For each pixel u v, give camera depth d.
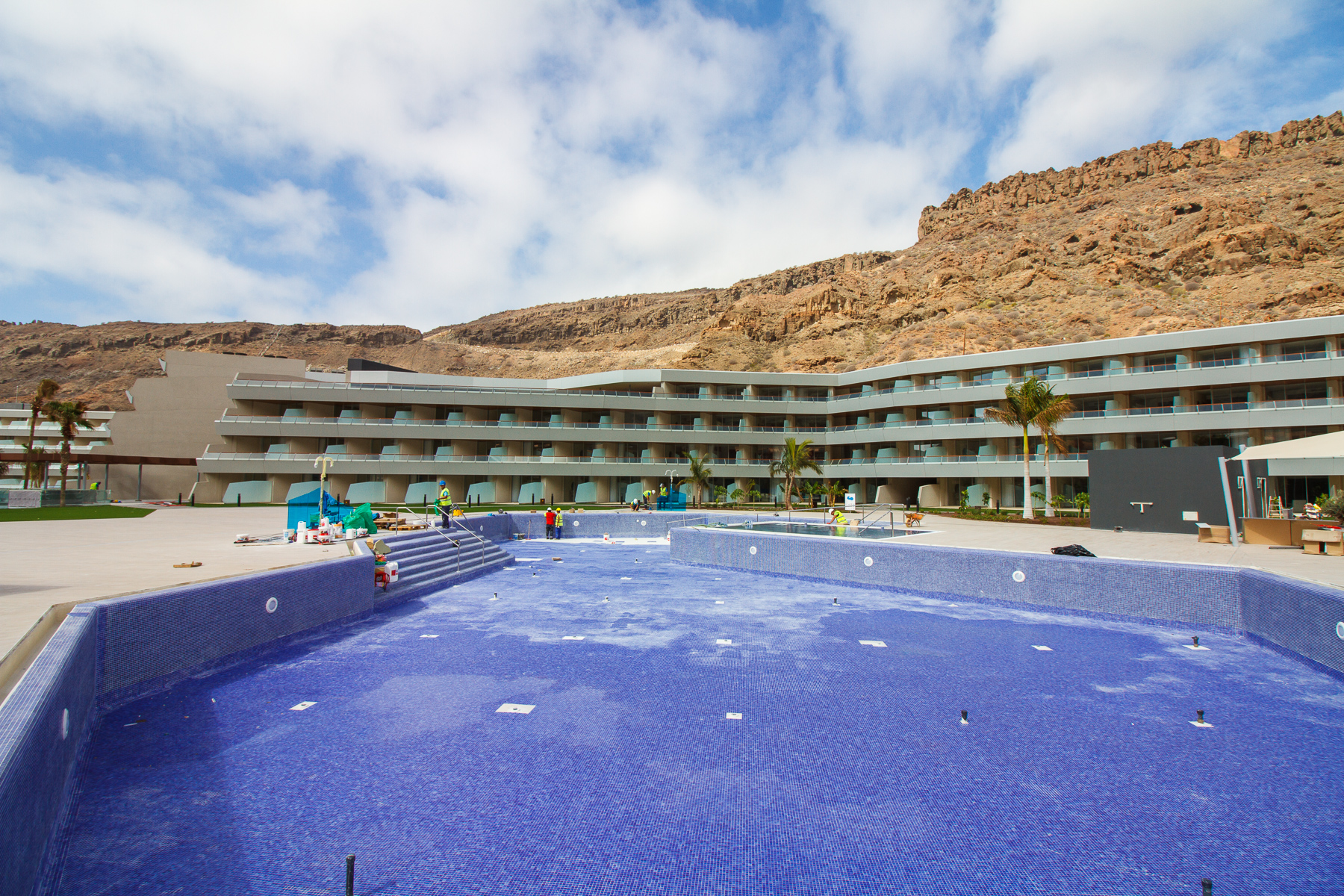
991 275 107.00
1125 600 13.63
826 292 125.06
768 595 16.70
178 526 25.30
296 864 4.84
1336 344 39.78
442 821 5.49
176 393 56.88
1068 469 45.34
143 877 4.65
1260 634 11.62
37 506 43.16
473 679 9.44
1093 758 6.85
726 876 4.73
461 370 199.25
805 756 6.84
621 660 10.48
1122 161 160.00
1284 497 39.50
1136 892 4.57
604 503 56.06
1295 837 5.32
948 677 9.64
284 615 11.32
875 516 39.25
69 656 6.00
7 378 182.00
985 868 4.86
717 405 57.16
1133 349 44.16
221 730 7.41
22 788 3.94
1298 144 139.12
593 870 4.79
